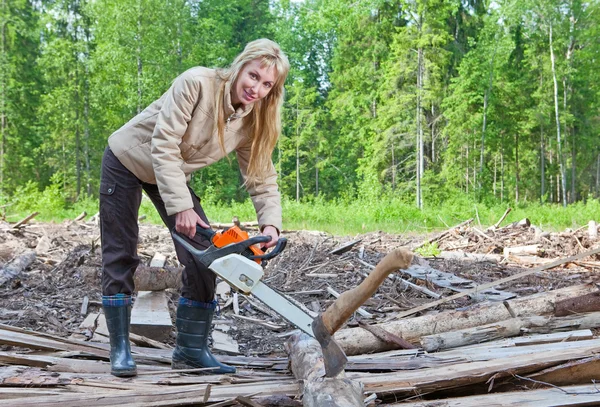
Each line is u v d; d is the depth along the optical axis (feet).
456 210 70.85
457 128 119.65
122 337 10.37
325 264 23.24
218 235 9.32
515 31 132.36
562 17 128.26
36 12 132.26
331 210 66.39
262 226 11.14
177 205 9.70
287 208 67.31
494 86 122.11
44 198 81.66
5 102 119.75
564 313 13.80
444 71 119.65
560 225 60.95
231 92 9.99
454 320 13.25
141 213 58.13
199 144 10.19
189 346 10.75
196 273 10.46
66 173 130.52
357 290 7.91
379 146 117.80
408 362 10.66
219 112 9.93
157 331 14.26
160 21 104.37
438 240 33.17
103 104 118.21
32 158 128.47
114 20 106.52
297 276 21.86
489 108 121.19
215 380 9.82
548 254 28.66
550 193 173.27
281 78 10.09
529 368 9.85
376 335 12.35
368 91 137.28
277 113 10.59
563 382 9.93
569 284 20.67
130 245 10.56
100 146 128.26
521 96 131.85
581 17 128.57
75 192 133.49
